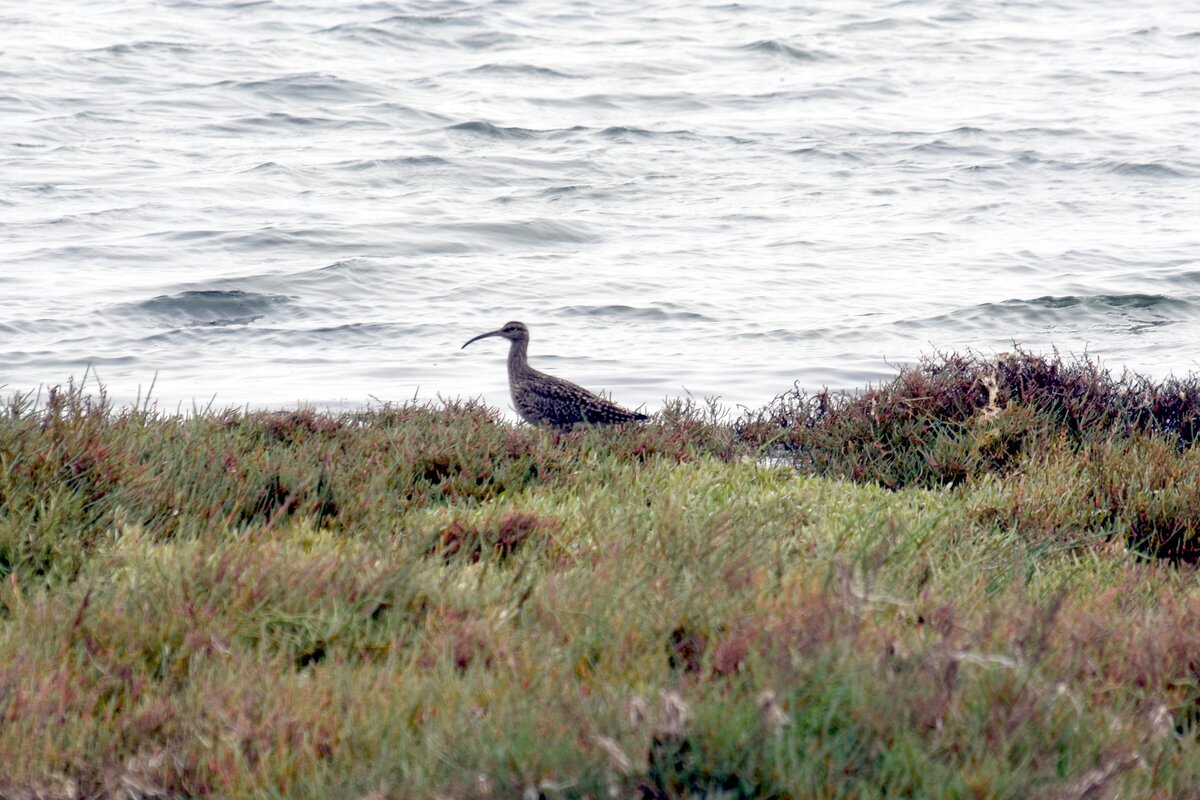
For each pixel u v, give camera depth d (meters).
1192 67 110.69
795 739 9.85
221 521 16.06
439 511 17.80
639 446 22.36
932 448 23.08
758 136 84.19
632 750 9.73
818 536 16.33
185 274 48.47
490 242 56.69
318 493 17.78
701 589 12.96
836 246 56.59
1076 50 119.81
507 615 12.70
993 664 11.08
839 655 11.05
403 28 119.06
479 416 23.52
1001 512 18.89
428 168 72.44
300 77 96.56
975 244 57.00
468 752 9.83
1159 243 56.47
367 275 49.56
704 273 51.44
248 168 70.50
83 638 11.84
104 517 15.17
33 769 9.88
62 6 126.31
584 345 40.34
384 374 36.38
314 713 10.55
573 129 84.81
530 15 129.00
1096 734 10.31
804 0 142.88
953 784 9.34
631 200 66.69
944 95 100.06
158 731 10.58
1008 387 25.08
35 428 17.05
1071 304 45.41
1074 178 72.38
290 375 36.03
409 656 12.01
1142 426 24.56
